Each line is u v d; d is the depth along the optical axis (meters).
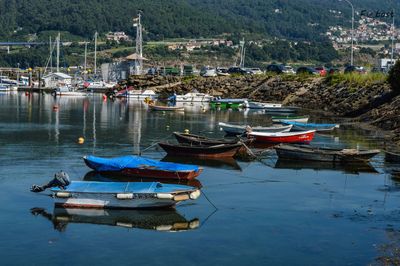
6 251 21.39
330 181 32.88
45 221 24.67
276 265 20.23
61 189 26.41
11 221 24.64
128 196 25.62
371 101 72.38
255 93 103.00
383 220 25.09
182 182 32.31
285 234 23.30
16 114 73.38
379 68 112.94
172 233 23.39
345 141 49.28
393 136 52.06
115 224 24.39
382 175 34.66
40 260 20.62
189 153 40.84
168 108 81.81
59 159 38.56
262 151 42.41
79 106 90.00
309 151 38.88
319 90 90.62
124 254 21.20
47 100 105.62
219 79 114.81
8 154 40.28
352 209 26.84
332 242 22.34
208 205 27.38
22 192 29.16
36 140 47.97
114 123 63.16
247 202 28.03
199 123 64.56
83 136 51.09
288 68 124.50
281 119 64.38
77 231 23.53
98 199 26.22
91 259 20.73
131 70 146.62
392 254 21.05
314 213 26.17
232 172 35.44
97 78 163.25
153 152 42.56
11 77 167.38
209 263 20.41
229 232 23.56
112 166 33.25
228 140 43.94
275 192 30.12
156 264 20.31
